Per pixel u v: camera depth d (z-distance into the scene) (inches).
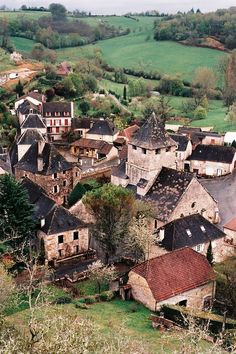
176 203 2645.2
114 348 1010.1
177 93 7647.6
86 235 2625.5
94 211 2412.6
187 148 4249.5
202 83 7667.3
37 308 1293.1
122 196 2391.7
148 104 6363.2
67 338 945.5
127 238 2436.0
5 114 5452.8
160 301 1887.3
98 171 3946.9
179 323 1760.6
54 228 2509.8
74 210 2849.4
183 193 2669.8
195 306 2031.3
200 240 2471.7
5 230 2384.4
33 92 5797.2
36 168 3302.2
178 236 2426.2
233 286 1991.9
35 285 2058.3
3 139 4820.4
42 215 2655.0
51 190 3307.1
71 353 917.8
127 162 3024.1
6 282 1626.5
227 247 2591.0
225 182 3986.2
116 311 1867.6
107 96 6481.3
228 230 2679.6
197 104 6904.5
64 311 1567.4
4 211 2386.8
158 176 2866.6
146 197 2795.3
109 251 2496.3
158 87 7780.5
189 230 2485.2
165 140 2871.6
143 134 2883.9
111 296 2011.6
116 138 5002.5
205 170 4229.8
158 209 2669.8
